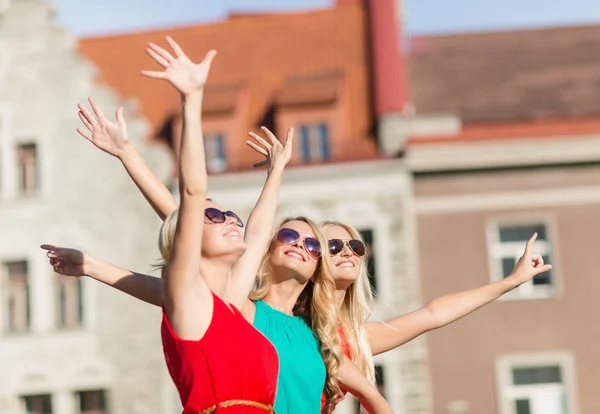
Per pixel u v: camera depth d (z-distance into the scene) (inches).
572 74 1216.2
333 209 1030.4
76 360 1055.0
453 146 1022.4
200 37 1246.3
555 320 999.0
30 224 1080.8
